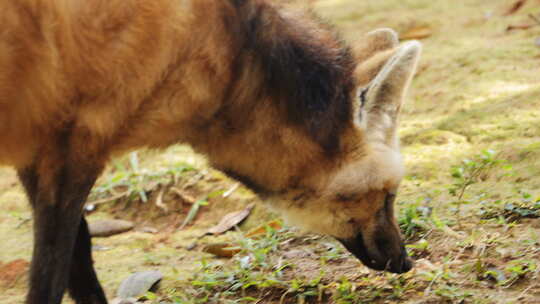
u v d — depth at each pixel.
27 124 6.36
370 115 6.80
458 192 9.09
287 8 7.05
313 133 6.77
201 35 6.45
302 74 6.76
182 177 11.10
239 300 7.43
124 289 8.03
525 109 10.88
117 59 6.21
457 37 14.75
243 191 10.51
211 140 7.05
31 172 6.95
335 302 7.18
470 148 10.23
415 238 8.32
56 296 6.67
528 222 8.10
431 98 12.22
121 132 6.55
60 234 6.63
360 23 16.64
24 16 6.03
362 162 6.86
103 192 11.28
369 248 7.27
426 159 10.19
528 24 14.45
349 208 7.08
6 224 10.58
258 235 9.22
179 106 6.58
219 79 6.63
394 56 6.49
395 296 7.04
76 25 6.11
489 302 6.57
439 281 7.14
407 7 17.33
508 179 9.18
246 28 6.66
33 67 6.16
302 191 7.09
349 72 6.86
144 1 6.19
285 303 7.42
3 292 8.40
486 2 16.78
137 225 10.51
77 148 6.46
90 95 6.29
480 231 8.02
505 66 12.62
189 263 8.80
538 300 6.48
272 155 6.95
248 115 6.84
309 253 8.45
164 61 6.35
